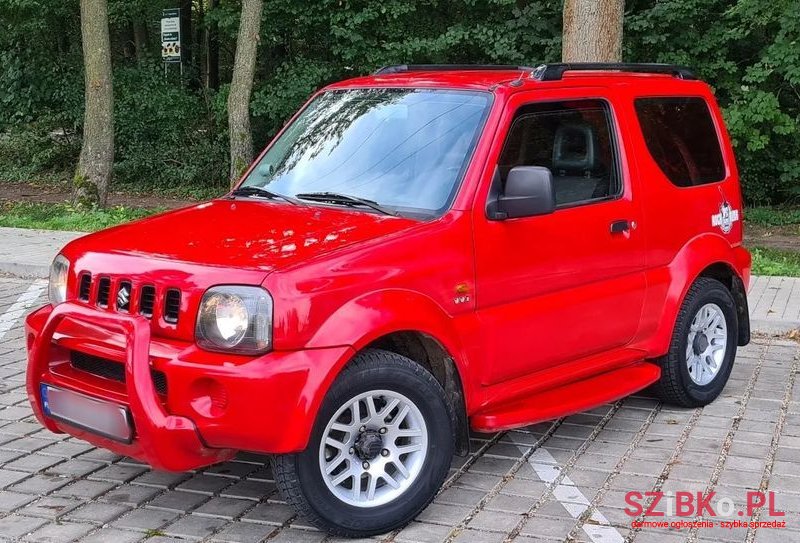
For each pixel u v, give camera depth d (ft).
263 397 12.48
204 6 75.10
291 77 61.41
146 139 71.82
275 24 61.16
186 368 12.71
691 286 19.45
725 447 17.54
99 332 13.74
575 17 33.24
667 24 53.26
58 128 74.08
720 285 19.98
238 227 14.85
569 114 16.97
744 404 20.18
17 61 70.59
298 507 13.20
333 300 13.08
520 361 15.87
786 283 31.37
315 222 14.84
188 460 12.92
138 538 13.64
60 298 15.01
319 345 12.87
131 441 13.15
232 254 13.56
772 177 57.57
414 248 14.16
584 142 17.19
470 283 14.85
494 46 56.80
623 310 17.70
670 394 19.51
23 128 74.13
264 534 13.82
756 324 25.96
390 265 13.82
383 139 16.58
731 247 20.56
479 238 14.99
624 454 17.19
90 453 17.04
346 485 13.92
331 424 13.17
